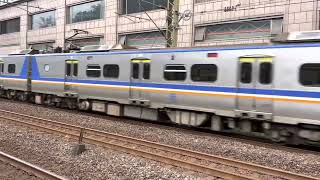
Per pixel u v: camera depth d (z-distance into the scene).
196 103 14.17
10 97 26.48
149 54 15.77
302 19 20.81
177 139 13.08
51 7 41.09
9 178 8.28
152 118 16.31
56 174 8.40
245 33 23.58
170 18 27.83
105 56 17.72
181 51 14.64
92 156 10.39
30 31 45.09
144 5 30.23
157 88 15.47
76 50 20.55
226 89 13.27
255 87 12.55
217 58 13.52
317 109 11.16
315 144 12.48
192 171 9.20
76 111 20.62
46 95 22.66
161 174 8.88
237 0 23.77
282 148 11.89
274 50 12.09
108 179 8.45
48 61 21.44
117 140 12.64
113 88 17.30
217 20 24.83
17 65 24.50
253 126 13.29
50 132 13.92
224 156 10.93
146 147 11.65
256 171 9.02
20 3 46.56
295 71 11.59
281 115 11.96
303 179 8.30
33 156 10.38
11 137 12.83
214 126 14.05
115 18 32.56
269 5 22.19
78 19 37.59
